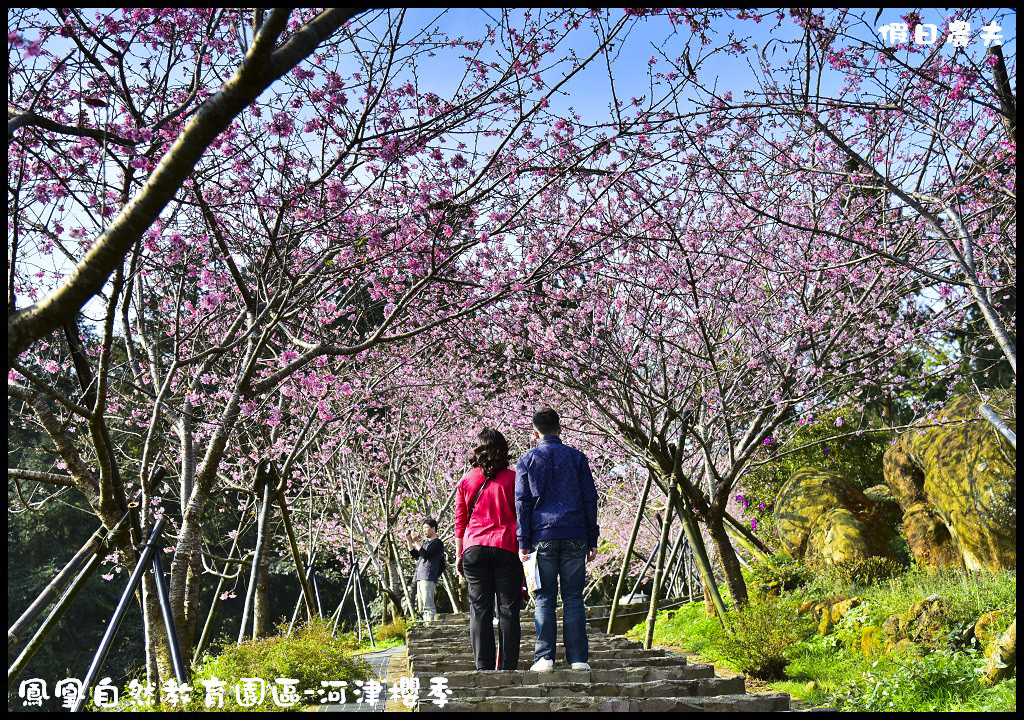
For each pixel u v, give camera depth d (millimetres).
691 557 16062
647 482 11211
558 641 8453
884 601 9055
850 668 7844
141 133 5277
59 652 25438
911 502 13078
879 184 8188
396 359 12508
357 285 8516
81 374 6961
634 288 10328
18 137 5484
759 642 8664
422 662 6914
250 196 6781
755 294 10516
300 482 17500
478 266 9305
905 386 13211
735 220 9516
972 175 7070
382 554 19156
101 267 3475
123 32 5715
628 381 10492
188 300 8617
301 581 11953
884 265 9539
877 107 6230
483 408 15711
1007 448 10406
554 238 8656
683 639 11531
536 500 6020
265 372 9453
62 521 26156
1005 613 7164
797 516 14539
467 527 6391
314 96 5941
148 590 7023
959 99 5930
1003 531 10086
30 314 3404
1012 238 7969
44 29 5488
